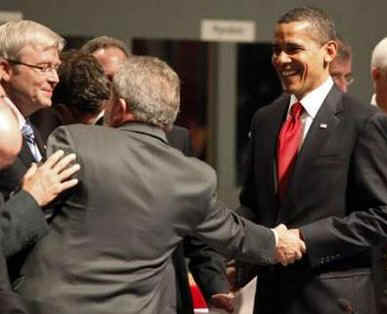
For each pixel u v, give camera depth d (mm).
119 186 5109
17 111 6023
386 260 6160
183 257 5879
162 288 5320
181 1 11898
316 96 5945
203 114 12148
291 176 5895
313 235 5734
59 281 5043
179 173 5258
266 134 6129
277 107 6191
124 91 5289
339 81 7543
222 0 12039
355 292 5891
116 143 5184
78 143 5148
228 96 12180
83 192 5078
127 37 11766
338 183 5809
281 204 5953
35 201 5004
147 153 5215
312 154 5848
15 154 4812
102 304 5062
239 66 12172
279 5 12172
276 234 5727
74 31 11594
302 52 5809
